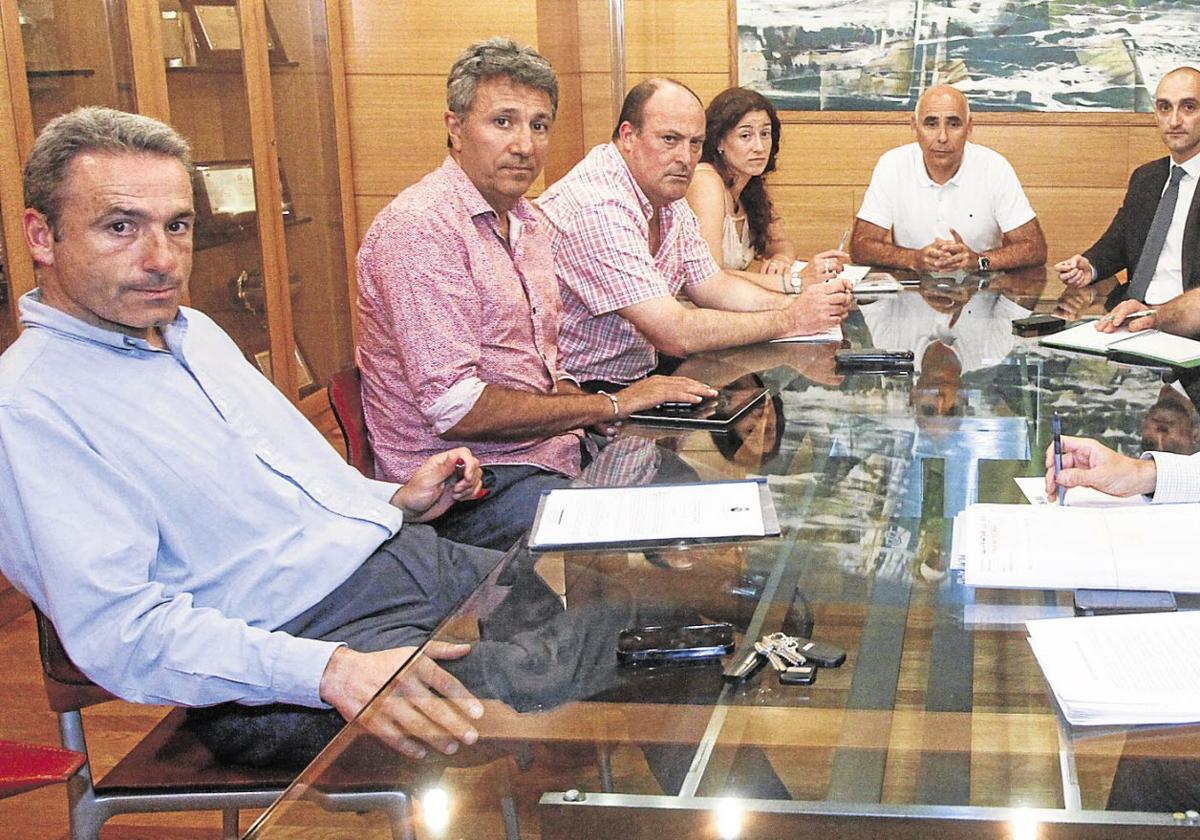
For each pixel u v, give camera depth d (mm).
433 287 2404
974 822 998
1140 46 5582
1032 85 5707
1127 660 1243
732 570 1539
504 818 1009
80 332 1679
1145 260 4113
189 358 1800
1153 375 2498
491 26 4922
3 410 1575
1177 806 1017
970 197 4598
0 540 1610
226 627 1595
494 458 2512
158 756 1615
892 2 5691
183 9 3949
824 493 1818
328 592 1836
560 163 5258
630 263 2904
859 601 1431
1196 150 4004
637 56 5840
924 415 2234
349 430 2396
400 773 1087
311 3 4750
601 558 1600
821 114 5844
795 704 1194
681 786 1048
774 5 5750
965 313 3227
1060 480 1744
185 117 3943
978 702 1188
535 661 1305
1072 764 1078
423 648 1342
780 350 2848
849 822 997
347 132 5012
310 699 1584
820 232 5965
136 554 1607
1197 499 1729
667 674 1265
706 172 3893
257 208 4344
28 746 1472
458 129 2473
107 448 1660
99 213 1637
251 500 1791
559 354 3055
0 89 3135
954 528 1659
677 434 2172
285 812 1040
